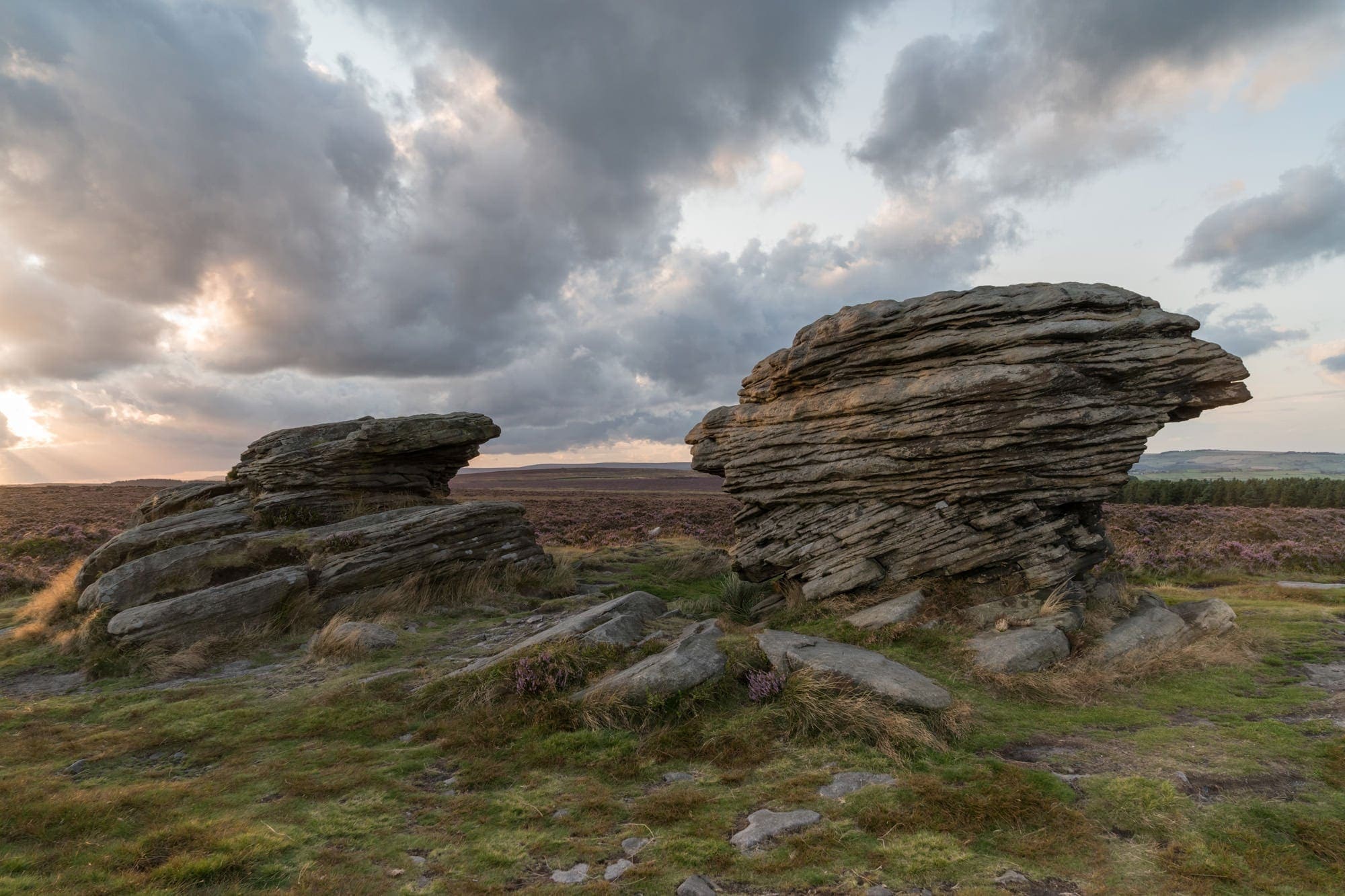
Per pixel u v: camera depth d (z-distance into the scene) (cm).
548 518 4753
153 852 561
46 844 584
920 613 1237
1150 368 1265
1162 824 577
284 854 569
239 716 962
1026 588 1265
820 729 812
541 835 607
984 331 1325
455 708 962
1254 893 479
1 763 803
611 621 1238
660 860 552
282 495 2028
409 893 511
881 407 1376
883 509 1393
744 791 686
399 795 700
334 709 978
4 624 1703
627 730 852
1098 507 1384
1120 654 1096
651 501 7125
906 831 579
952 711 827
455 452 2377
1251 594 1772
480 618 1658
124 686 1177
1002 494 1311
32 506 4972
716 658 998
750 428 1659
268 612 1519
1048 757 737
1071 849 545
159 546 1781
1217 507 4562
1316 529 3169
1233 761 704
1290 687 954
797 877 518
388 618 1555
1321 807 599
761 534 1566
